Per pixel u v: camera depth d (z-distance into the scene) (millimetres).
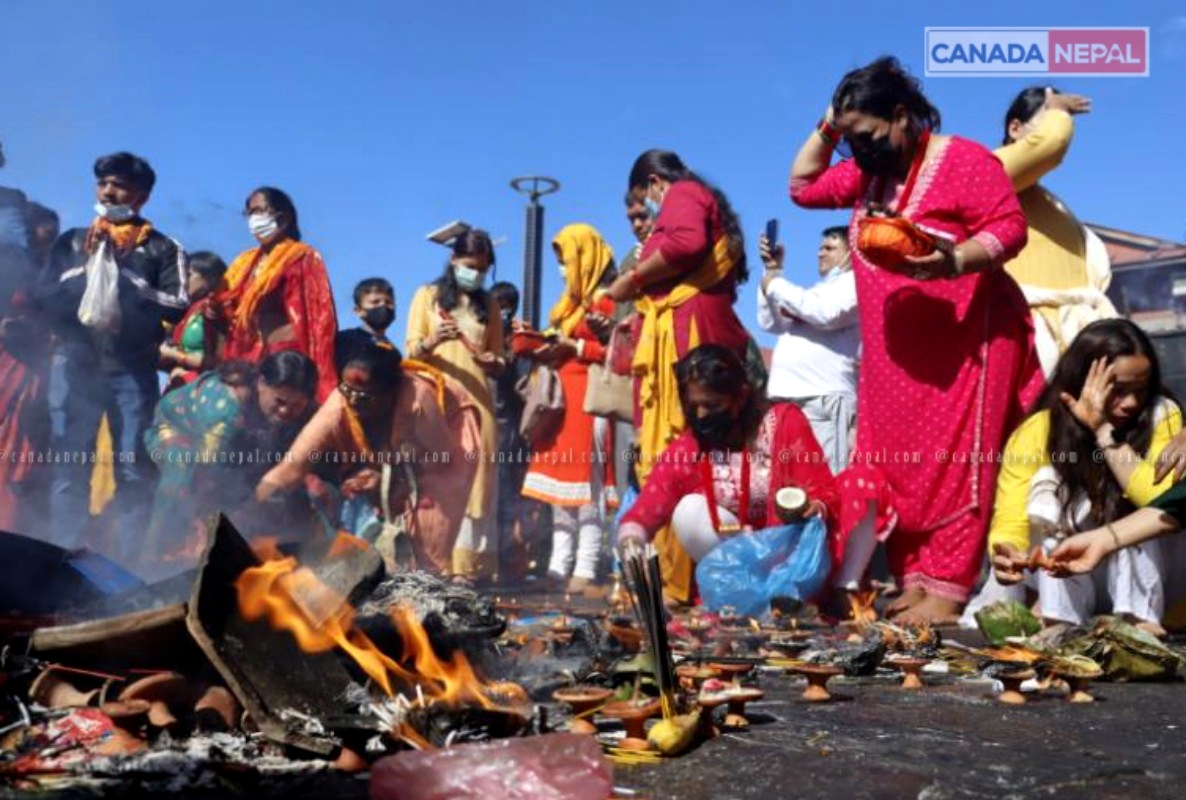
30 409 5793
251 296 6379
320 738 2062
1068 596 4031
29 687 2305
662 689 2352
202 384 5312
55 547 2973
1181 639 4035
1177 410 4027
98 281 5871
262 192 6516
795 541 4914
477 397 6973
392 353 5773
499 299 8734
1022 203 5699
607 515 7727
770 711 2771
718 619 4422
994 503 4863
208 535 2229
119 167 6055
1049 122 5395
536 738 1879
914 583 5008
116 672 2307
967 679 3301
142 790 1869
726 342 6277
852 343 6270
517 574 8352
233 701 2240
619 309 8305
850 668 3346
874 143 4992
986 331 4922
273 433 5328
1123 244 16344
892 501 4996
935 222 4883
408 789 1810
